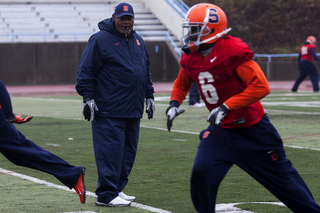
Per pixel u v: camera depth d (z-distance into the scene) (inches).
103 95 623.8
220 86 471.2
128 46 634.8
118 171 623.5
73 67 4042.8
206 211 460.8
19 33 4377.5
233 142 471.2
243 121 468.1
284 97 2586.1
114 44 625.0
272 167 478.9
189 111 1876.2
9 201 641.0
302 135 1243.2
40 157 599.5
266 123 480.7
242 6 5324.8
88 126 1455.5
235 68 459.2
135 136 657.0
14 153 597.9
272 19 5329.7
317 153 984.9
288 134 1261.1
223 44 461.4
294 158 930.7
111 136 621.6
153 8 4611.2
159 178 776.3
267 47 5265.8
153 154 989.2
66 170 601.6
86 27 4485.7
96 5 4621.1
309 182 735.1
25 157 599.5
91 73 617.3
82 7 4581.7
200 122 1533.0
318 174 791.1
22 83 3986.2
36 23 4441.4
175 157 954.7
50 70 4015.8
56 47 4008.4
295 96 2655.0
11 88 3587.6
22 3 4574.3
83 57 621.3
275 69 4451.3
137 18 4527.6
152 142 1145.4
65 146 1089.4
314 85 2982.3
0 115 590.9
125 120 637.3
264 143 475.8
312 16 5334.6
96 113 625.3
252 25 5305.1
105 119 623.8
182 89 520.4
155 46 4158.5
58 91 3238.2
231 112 466.6
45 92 3161.9
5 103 595.8
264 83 452.8
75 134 1285.7
